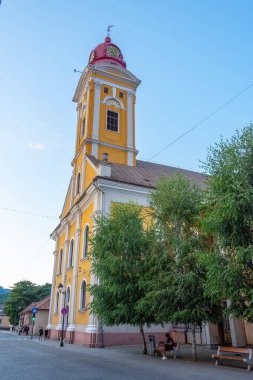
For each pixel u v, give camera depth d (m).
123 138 32.97
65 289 30.05
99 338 20.84
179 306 14.23
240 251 11.00
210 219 12.05
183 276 13.87
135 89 35.81
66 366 11.62
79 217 28.88
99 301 16.47
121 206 19.00
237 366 12.08
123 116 33.91
